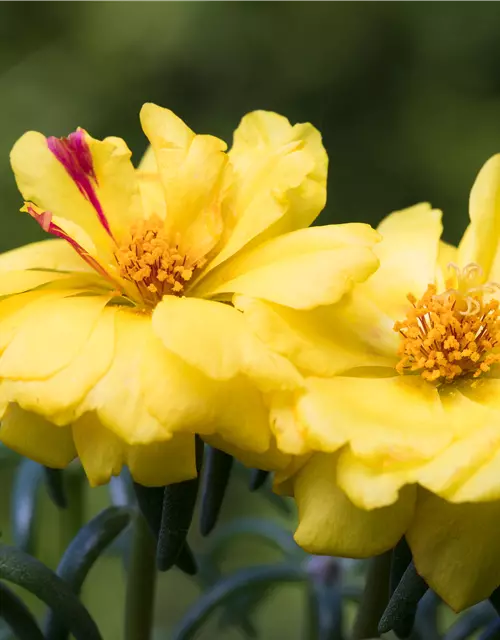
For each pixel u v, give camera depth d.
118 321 0.24
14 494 0.29
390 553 0.26
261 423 0.24
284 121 0.25
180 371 0.24
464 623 0.28
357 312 0.25
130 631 0.27
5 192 0.67
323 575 0.29
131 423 0.23
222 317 0.24
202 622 0.28
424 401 0.24
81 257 0.25
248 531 0.31
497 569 0.24
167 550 0.25
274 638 0.39
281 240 0.25
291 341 0.24
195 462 0.24
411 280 0.25
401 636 0.25
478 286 0.25
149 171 0.26
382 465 0.23
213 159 0.25
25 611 0.26
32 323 0.24
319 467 0.24
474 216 0.25
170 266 0.25
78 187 0.25
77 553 0.27
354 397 0.24
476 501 0.23
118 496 0.29
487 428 0.24
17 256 0.25
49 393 0.24
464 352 0.25
